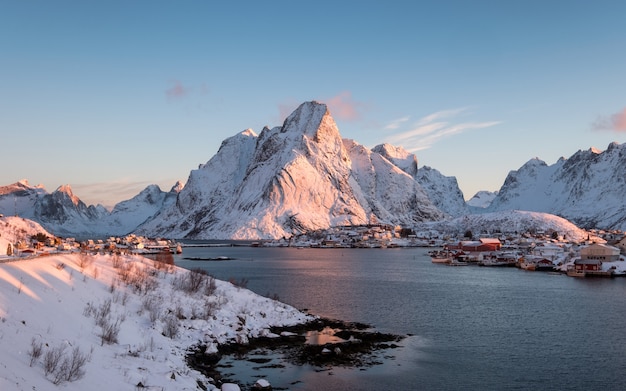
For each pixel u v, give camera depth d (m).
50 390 29.11
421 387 44.41
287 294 103.12
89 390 31.66
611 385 45.62
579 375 48.28
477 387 44.72
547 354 55.44
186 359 46.28
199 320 57.12
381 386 44.22
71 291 52.09
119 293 59.25
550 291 112.06
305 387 43.19
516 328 68.88
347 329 65.75
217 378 43.19
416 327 69.00
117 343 43.75
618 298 100.06
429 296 101.44
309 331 62.75
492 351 56.38
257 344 55.19
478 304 90.62
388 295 102.56
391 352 55.12
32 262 57.31
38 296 45.19
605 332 66.44
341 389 43.06
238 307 67.12
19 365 30.47
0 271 48.03
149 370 38.84
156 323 52.12
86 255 75.06
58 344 36.88
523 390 44.25
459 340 61.41
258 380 42.91
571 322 73.56
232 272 161.00
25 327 37.03
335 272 162.12
